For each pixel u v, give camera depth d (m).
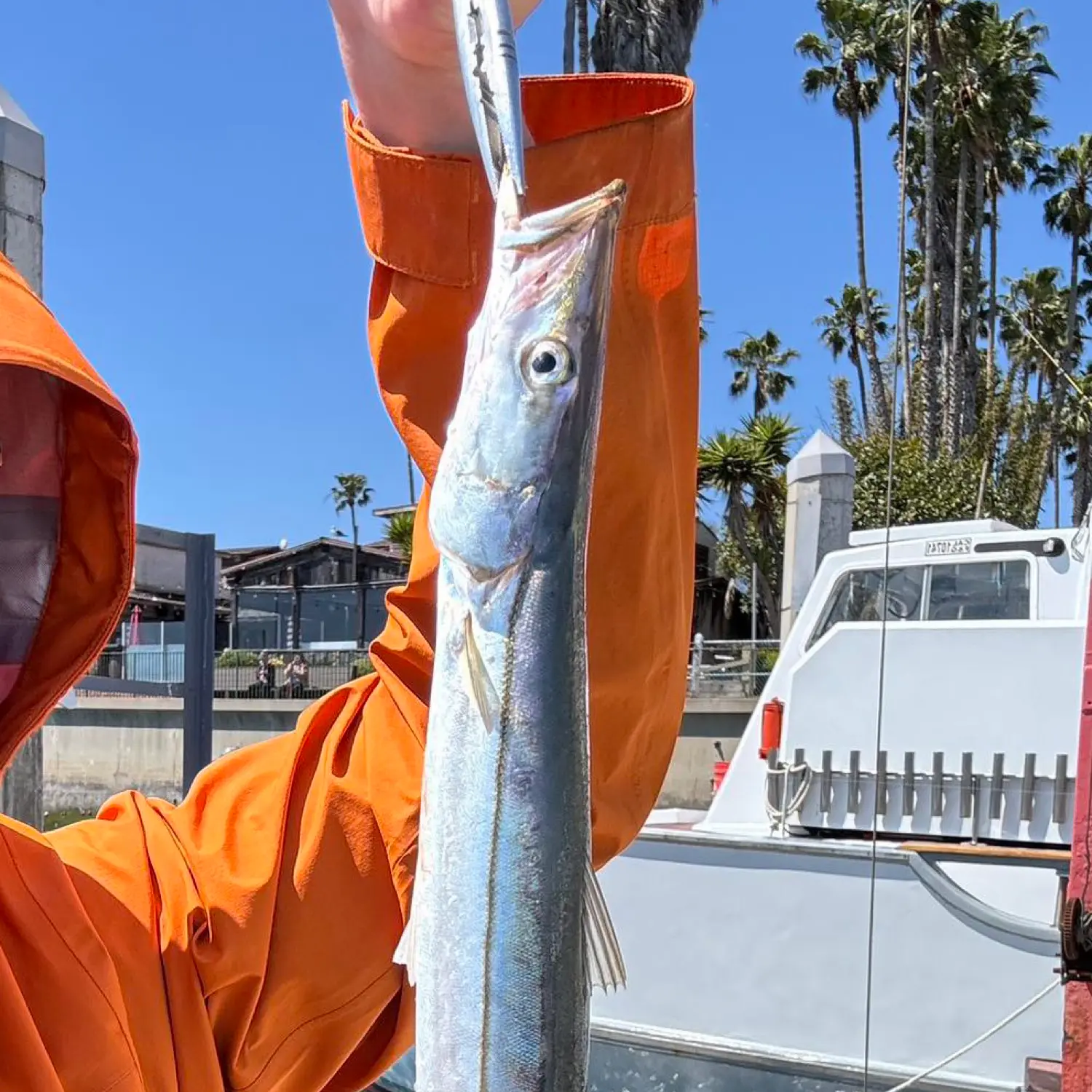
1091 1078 3.01
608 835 1.53
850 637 6.04
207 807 1.72
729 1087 5.78
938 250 36.56
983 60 32.31
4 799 3.97
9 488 1.50
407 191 1.46
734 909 5.92
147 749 21.66
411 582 1.60
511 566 1.20
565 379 1.20
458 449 1.24
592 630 1.48
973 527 6.18
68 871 1.53
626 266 1.48
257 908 1.58
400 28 1.39
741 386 51.78
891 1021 5.47
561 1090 1.16
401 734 1.62
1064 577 5.76
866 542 6.72
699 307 1.62
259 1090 1.59
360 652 24.83
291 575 40.97
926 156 32.50
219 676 26.27
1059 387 40.75
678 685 1.59
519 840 1.17
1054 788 5.38
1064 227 42.75
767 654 19.22
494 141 1.21
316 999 1.59
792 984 5.73
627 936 6.19
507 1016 1.16
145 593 8.55
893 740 5.80
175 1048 1.51
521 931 1.16
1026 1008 4.90
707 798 17.53
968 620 5.79
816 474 7.46
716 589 37.34
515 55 1.19
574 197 1.46
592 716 1.49
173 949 1.54
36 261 4.02
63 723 22.59
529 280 1.22
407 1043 1.71
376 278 1.52
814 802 5.95
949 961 5.38
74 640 1.54
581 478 1.21
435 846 1.21
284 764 1.73
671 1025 5.99
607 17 9.88
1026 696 5.53
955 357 31.55
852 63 34.81
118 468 1.52
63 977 1.40
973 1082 5.23
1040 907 5.54
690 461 1.61
